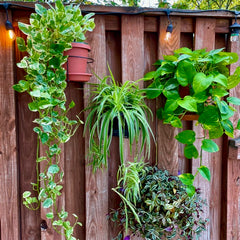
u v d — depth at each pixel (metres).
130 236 1.19
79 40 0.98
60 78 0.92
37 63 0.87
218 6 1.71
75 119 1.16
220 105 0.96
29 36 0.89
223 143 1.28
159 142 1.21
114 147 1.20
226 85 0.94
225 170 1.27
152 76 1.11
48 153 1.08
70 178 1.17
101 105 0.92
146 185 1.07
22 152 1.14
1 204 1.10
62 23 0.87
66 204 1.18
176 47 1.19
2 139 1.08
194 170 1.25
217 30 1.21
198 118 1.05
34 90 0.85
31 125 1.14
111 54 1.18
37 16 0.90
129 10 1.12
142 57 1.17
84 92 1.12
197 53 0.99
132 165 1.02
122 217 1.11
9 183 1.10
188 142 1.04
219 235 1.31
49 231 1.14
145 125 0.96
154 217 1.02
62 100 0.98
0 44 1.06
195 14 1.16
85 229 1.18
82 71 0.99
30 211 1.17
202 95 0.98
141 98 1.06
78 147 1.17
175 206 1.03
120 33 1.16
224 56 0.97
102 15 1.12
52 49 0.87
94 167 1.11
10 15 1.06
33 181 1.15
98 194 1.17
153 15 1.16
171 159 1.22
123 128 0.97
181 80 1.00
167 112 1.05
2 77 1.07
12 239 1.11
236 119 1.24
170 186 1.10
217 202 1.30
